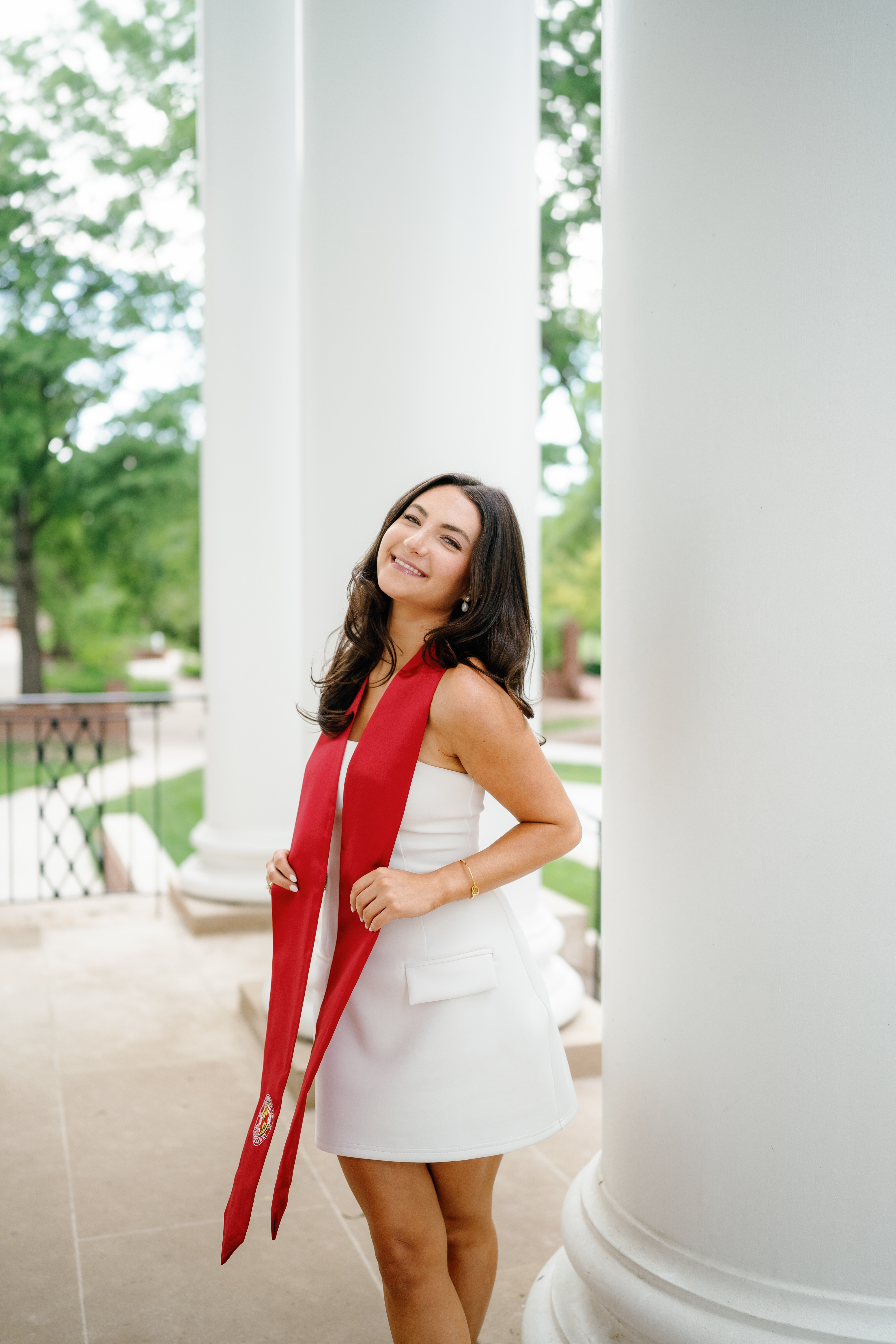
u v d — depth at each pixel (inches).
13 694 884.0
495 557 78.2
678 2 74.3
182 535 710.5
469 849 79.4
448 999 76.1
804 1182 73.0
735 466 72.7
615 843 85.3
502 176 148.1
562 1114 81.0
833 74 67.6
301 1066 148.9
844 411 68.9
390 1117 75.8
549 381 642.2
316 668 156.3
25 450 639.8
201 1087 160.1
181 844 379.6
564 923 219.1
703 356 74.0
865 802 70.2
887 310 67.9
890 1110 71.4
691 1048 77.5
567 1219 91.3
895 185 67.2
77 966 218.4
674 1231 79.5
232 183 245.8
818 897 71.4
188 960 221.9
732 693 73.7
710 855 75.4
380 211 144.7
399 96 143.0
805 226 69.0
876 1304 72.3
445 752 77.2
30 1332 101.5
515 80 149.3
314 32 146.6
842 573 69.6
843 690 70.1
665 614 77.9
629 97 79.9
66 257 616.1
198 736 706.2
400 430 147.3
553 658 1024.2
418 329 145.9
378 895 72.5
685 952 77.5
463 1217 84.8
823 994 71.8
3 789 489.7
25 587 722.8
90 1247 117.0
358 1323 104.0
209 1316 104.6
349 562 151.5
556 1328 89.0
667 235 76.1
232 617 248.5
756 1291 74.7
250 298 247.1
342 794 79.2
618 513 83.6
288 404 249.0
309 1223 122.9
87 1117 149.7
